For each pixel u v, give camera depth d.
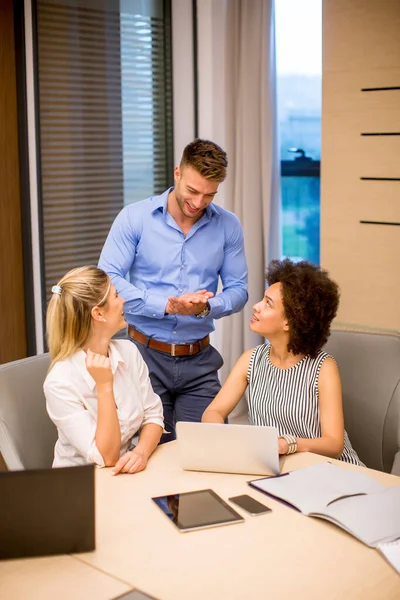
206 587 1.48
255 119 4.30
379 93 3.66
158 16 4.14
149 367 2.89
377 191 3.74
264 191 4.36
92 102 3.90
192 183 2.58
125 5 3.97
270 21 4.18
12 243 3.65
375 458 2.55
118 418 2.19
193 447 2.01
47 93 3.69
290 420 2.38
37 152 3.66
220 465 2.01
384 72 3.63
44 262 3.77
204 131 4.33
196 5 4.22
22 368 2.40
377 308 3.83
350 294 3.91
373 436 2.54
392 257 3.74
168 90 4.25
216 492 1.91
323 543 1.65
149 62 4.14
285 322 2.32
